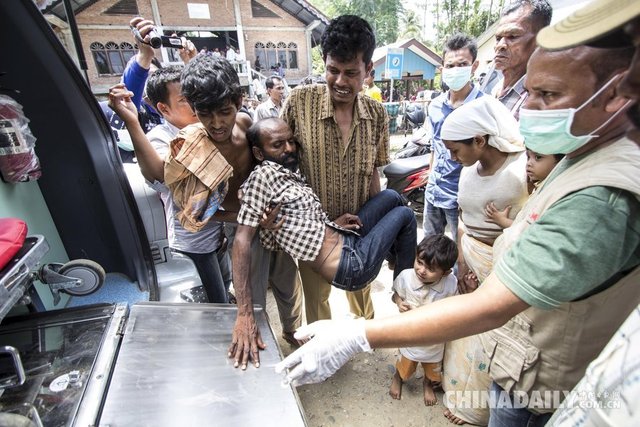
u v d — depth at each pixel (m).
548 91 0.70
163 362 1.12
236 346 1.20
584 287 0.66
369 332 0.86
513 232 0.93
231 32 16.08
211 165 1.28
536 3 1.95
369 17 31.19
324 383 2.11
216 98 1.17
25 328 1.25
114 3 12.15
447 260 1.66
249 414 0.95
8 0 1.21
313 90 1.68
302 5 13.71
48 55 1.41
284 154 1.47
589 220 0.64
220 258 2.22
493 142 1.46
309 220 1.50
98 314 1.32
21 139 1.42
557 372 0.90
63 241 1.90
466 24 22.27
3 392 1.00
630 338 0.44
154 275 1.98
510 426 1.15
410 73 16.00
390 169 4.25
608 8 0.51
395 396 1.99
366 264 1.56
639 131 0.50
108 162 1.73
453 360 1.77
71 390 1.00
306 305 2.19
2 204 1.47
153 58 2.24
